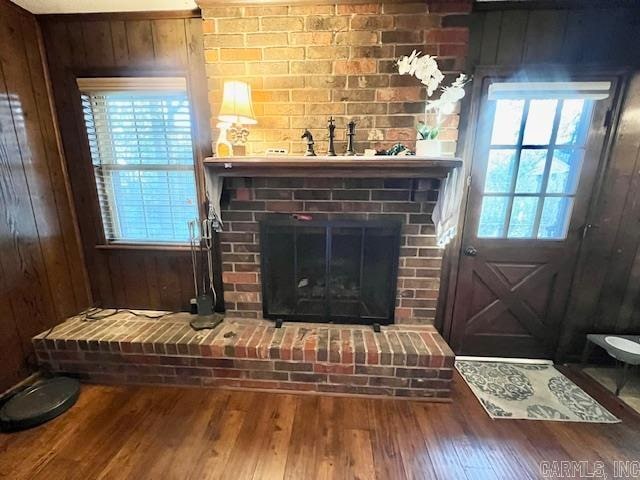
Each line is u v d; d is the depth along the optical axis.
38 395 1.74
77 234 2.23
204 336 1.94
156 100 2.03
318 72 1.77
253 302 2.17
